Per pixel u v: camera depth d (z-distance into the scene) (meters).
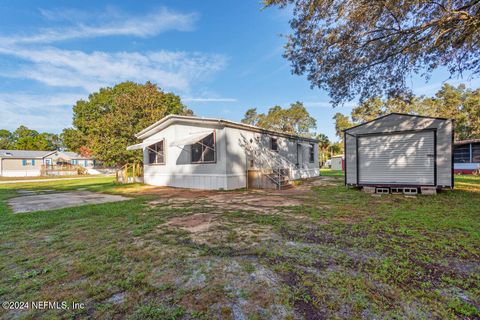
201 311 2.43
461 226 5.14
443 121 10.28
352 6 7.25
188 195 10.98
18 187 18.25
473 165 21.81
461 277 3.03
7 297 2.77
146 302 2.61
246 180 13.79
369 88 10.07
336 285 2.87
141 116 20.58
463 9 6.96
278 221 5.91
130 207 8.09
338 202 8.45
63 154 45.34
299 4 7.97
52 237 4.98
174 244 4.42
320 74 9.88
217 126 12.68
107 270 3.41
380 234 4.76
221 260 3.68
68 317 2.38
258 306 2.50
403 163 11.13
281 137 17.47
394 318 2.27
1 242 4.70
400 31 7.75
